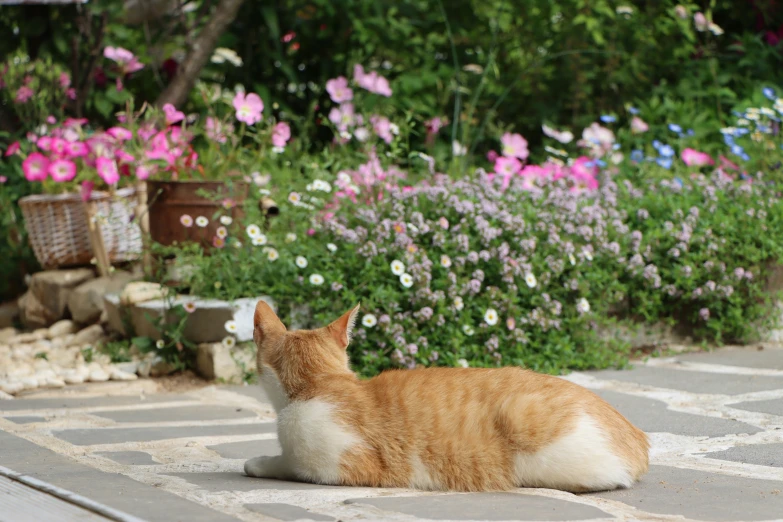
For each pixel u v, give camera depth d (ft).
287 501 11.94
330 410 12.94
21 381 22.74
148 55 37.88
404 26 39.50
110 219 29.14
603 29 40.96
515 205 26.48
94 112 37.60
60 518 10.93
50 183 30.27
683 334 28.12
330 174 28.99
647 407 19.35
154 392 22.77
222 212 25.40
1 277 33.19
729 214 28.84
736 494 12.55
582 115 40.93
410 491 12.59
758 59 40.68
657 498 12.30
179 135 28.45
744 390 20.75
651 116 38.11
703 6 43.78
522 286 24.81
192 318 24.39
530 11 40.81
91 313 28.53
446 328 23.65
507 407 12.59
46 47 36.47
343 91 32.14
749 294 27.84
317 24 39.50
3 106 35.22
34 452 14.99
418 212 24.85
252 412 19.86
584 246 26.07
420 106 37.50
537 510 11.44
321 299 23.97
